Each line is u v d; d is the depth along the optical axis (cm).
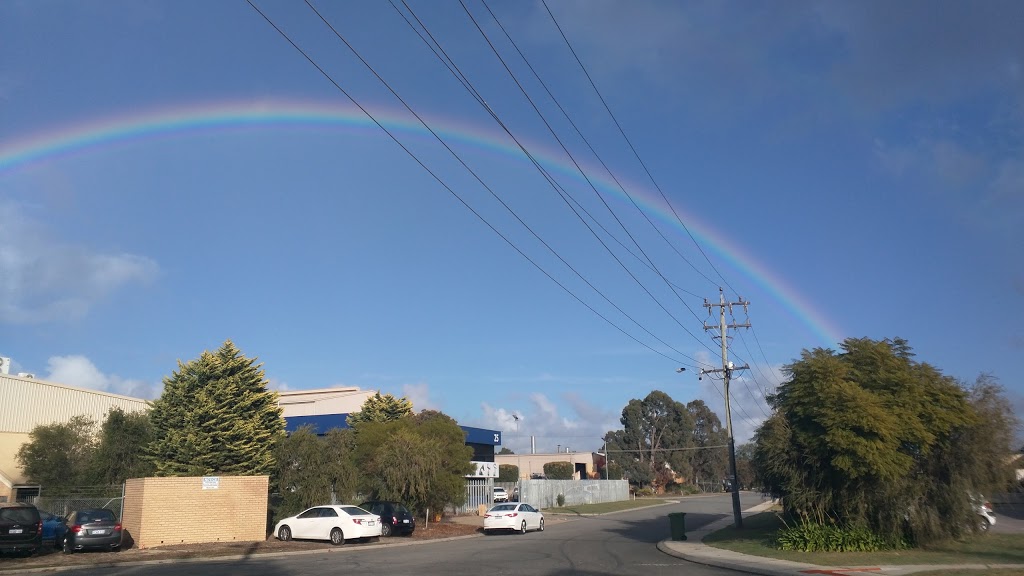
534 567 2005
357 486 3628
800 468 2458
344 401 6456
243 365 4316
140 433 4112
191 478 2883
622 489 8512
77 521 2489
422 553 2506
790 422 2503
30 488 4012
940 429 2300
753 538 2920
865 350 2486
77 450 4184
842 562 2067
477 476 5872
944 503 2355
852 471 2255
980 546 2362
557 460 10675
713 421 12175
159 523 2777
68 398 4862
